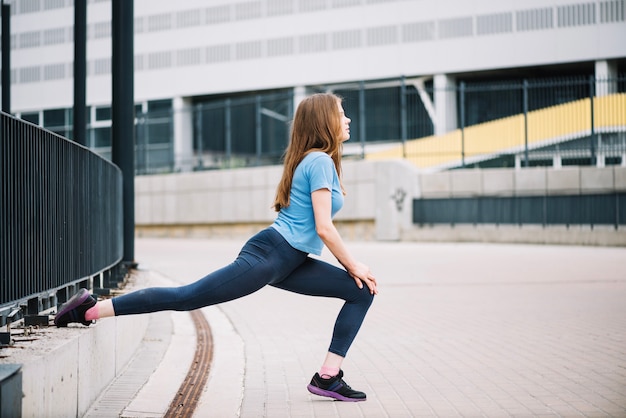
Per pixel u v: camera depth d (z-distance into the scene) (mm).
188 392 4324
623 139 23906
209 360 5410
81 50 7996
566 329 6656
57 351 3092
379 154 31891
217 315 8109
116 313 3592
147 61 50438
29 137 3684
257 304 9133
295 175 3744
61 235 4324
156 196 31750
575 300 8914
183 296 3551
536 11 42156
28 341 3277
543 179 23453
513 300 9031
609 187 22688
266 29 47844
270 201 28562
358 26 45812
